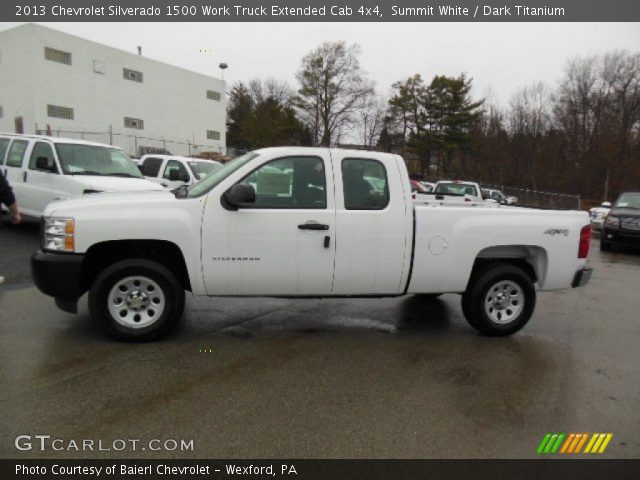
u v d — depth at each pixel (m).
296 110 55.28
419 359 4.57
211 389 3.74
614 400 3.85
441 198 9.81
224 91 43.50
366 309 6.22
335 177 4.70
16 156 9.76
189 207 4.52
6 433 3.05
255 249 4.58
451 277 5.02
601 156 39.22
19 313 5.36
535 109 48.41
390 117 55.75
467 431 3.29
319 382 3.96
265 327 5.33
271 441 3.07
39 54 28.12
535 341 5.26
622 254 13.48
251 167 4.61
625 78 43.34
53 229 4.45
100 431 3.11
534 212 5.22
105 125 32.69
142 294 4.61
